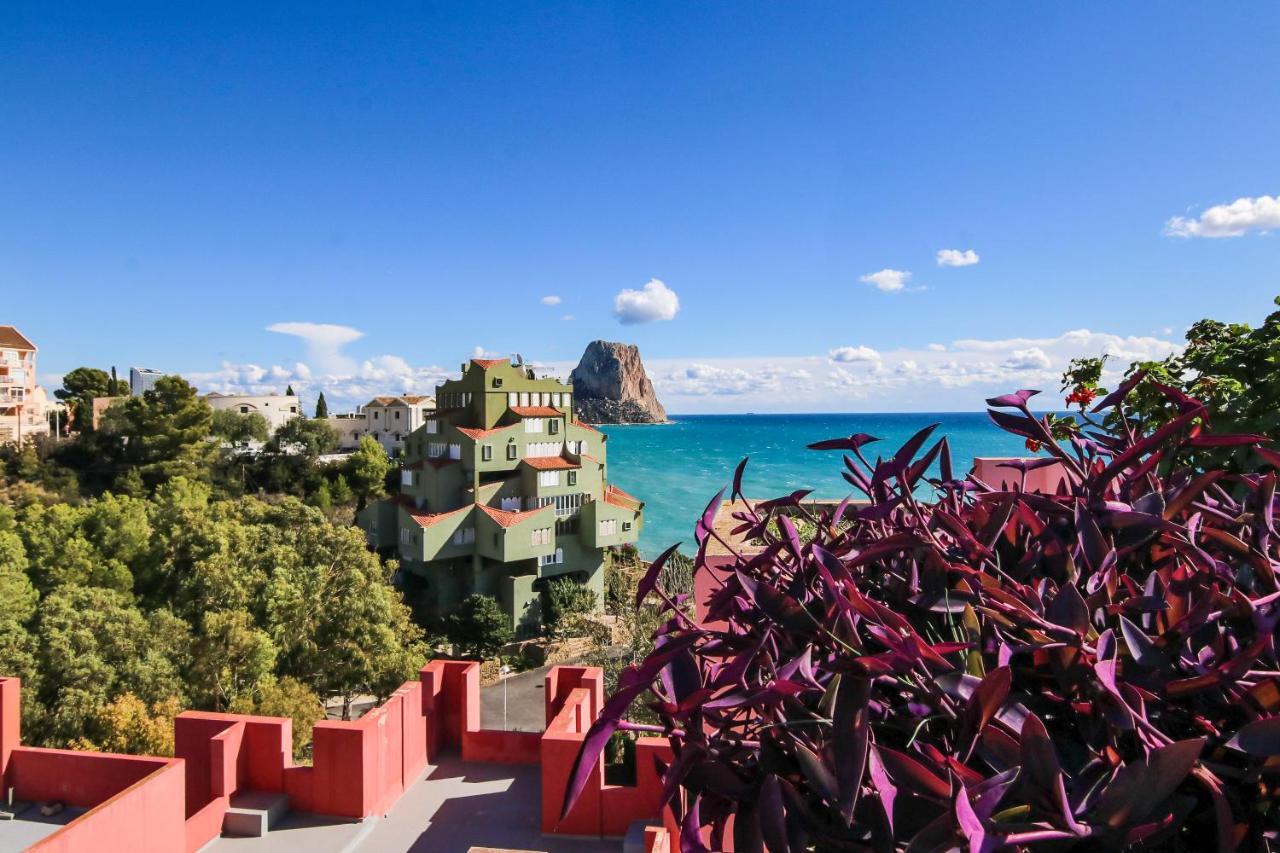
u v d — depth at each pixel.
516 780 5.54
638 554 39.69
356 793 5.01
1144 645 1.08
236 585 20.20
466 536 32.41
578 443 37.00
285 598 20.28
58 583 23.39
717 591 1.55
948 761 0.96
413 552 32.41
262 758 5.16
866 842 1.02
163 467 47.16
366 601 20.86
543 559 32.88
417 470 34.84
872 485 1.55
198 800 5.25
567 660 28.72
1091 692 1.09
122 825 4.21
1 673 16.06
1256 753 0.93
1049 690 1.20
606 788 4.74
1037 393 1.61
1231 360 3.25
